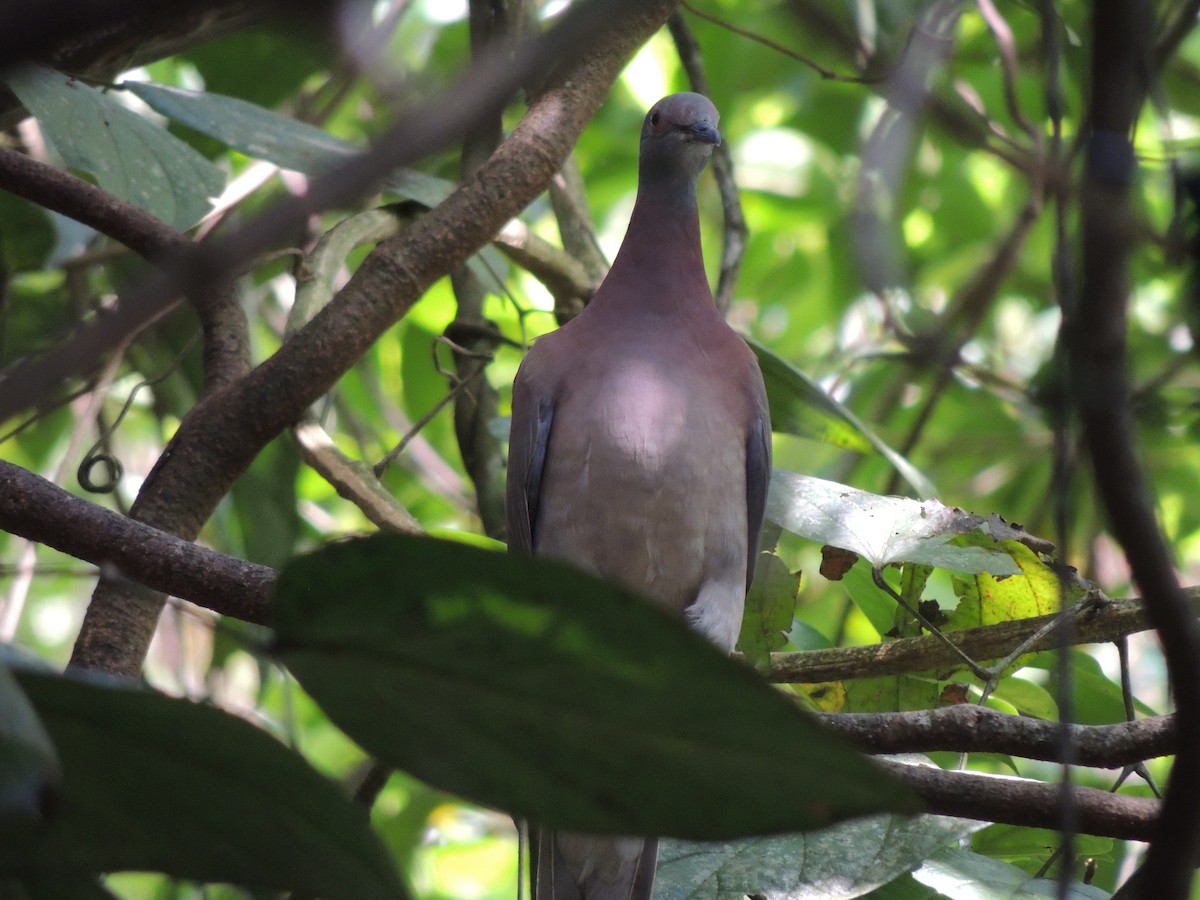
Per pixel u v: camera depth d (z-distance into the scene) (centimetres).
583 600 202
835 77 723
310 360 612
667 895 530
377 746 232
